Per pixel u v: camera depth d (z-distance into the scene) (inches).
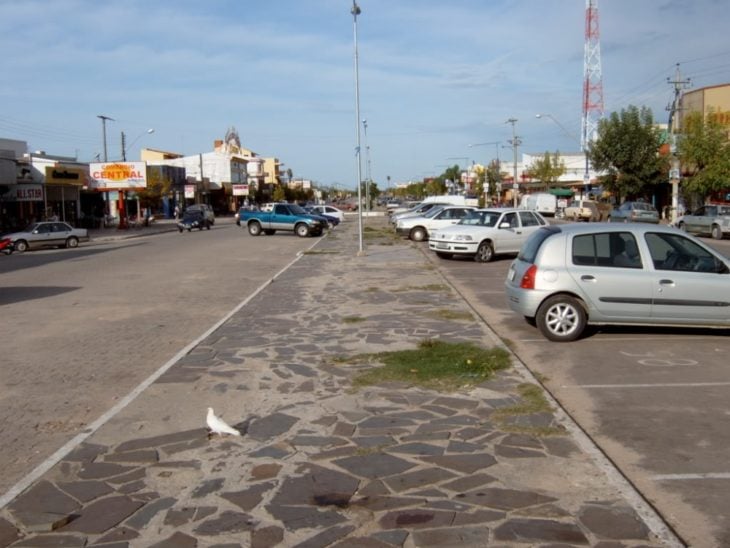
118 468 213.0
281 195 4771.2
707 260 383.2
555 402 271.4
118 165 2197.3
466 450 221.6
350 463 213.0
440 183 5310.0
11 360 372.2
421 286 647.1
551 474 201.2
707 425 245.4
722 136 1685.5
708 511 178.4
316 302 555.2
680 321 380.5
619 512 176.2
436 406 269.3
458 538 164.1
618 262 384.5
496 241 902.4
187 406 277.6
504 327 438.9
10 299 618.5
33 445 240.1
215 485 198.5
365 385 301.4
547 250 390.9
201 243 1405.0
